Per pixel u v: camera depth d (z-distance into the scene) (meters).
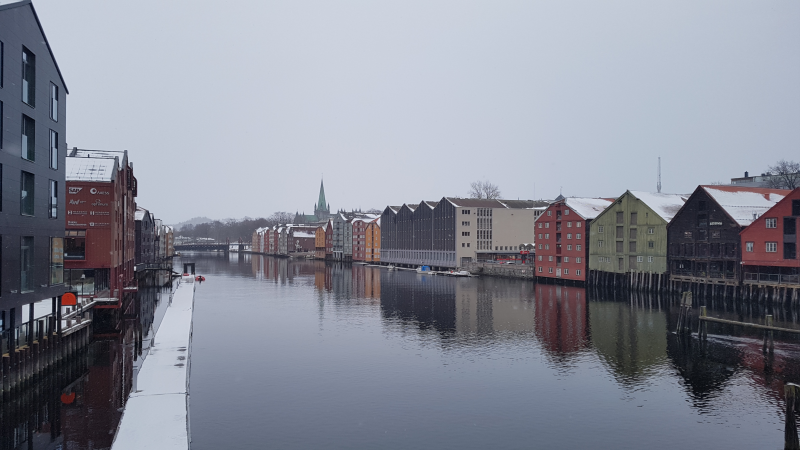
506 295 89.25
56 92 39.94
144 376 36.72
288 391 37.66
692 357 46.19
